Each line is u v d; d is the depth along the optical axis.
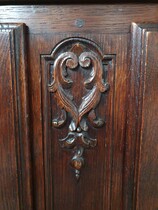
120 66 0.27
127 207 0.30
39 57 0.27
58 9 0.26
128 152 0.29
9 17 0.27
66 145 0.29
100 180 0.30
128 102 0.28
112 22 0.26
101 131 0.29
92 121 0.29
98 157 0.30
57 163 0.30
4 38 0.26
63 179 0.30
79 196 0.31
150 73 0.26
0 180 0.29
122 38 0.26
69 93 0.28
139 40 0.26
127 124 0.28
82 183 0.30
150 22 0.26
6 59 0.26
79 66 0.27
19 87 0.27
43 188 0.31
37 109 0.29
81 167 0.30
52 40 0.27
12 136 0.28
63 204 0.31
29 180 0.30
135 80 0.27
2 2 0.26
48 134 0.29
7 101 0.27
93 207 0.31
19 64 0.27
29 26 0.27
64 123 0.29
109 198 0.31
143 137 0.27
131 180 0.29
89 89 0.28
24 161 0.29
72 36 0.27
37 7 0.26
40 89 0.28
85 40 0.27
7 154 0.29
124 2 0.26
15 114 0.28
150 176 0.28
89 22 0.26
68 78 0.28
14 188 0.29
